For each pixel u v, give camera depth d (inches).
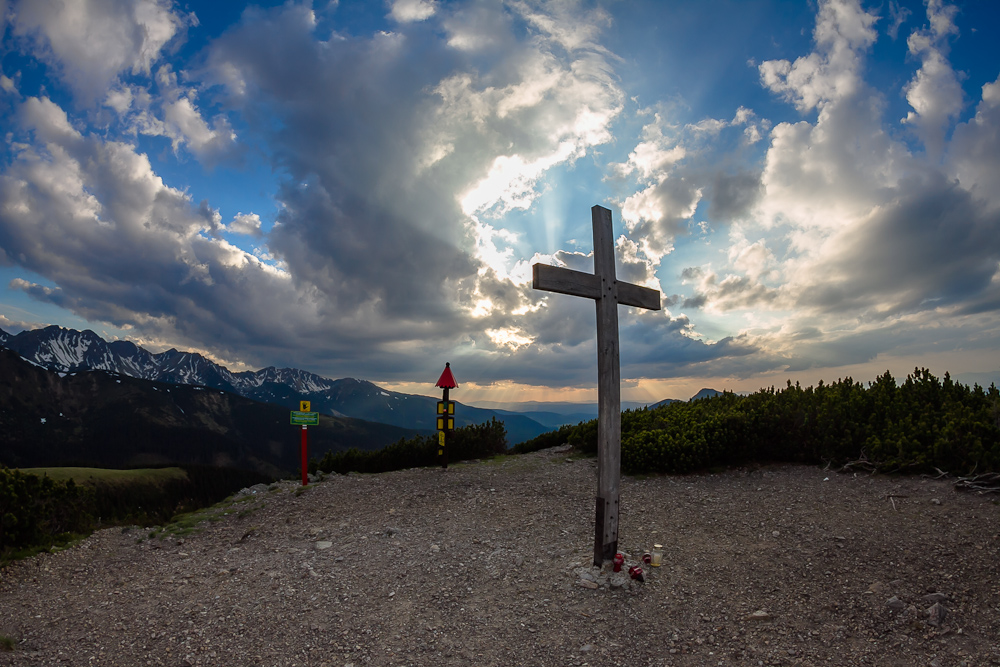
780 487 383.9
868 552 247.3
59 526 350.9
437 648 189.2
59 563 302.0
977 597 199.5
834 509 317.4
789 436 439.2
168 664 184.1
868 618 194.1
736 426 450.6
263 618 216.8
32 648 198.8
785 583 226.8
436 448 581.3
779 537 281.1
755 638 187.8
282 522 370.0
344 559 285.9
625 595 223.6
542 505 379.2
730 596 219.8
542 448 659.4
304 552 304.7
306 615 218.2
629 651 183.5
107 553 323.6
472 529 329.7
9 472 338.0
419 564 270.5
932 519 279.9
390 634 200.1
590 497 396.8
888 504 314.5
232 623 213.3
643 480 435.8
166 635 205.2
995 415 372.8
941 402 431.2
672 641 188.9
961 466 338.6
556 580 241.3
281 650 190.9
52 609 237.5
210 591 249.9
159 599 243.3
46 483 354.6
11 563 292.8
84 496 386.9
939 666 163.8
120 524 392.2
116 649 195.9
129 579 276.4
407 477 496.1
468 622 207.2
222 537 347.6
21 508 318.7
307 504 408.5
